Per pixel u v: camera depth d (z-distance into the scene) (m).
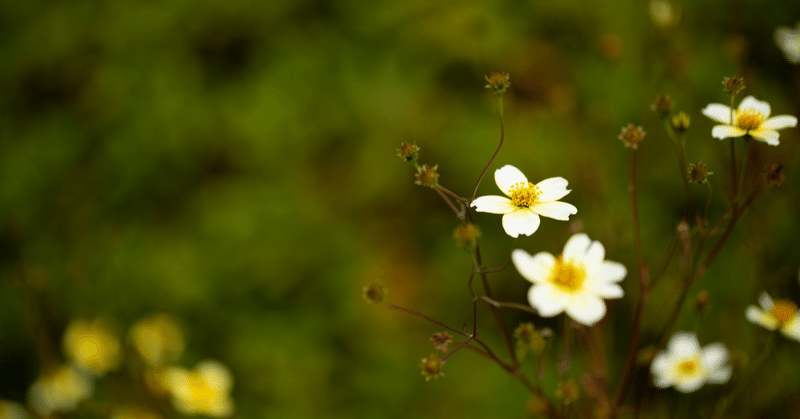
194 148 1.54
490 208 1.04
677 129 1.07
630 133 1.07
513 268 1.42
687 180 1.07
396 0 1.59
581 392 1.13
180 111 1.53
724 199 1.19
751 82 1.22
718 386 1.16
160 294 1.44
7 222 1.49
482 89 1.52
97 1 1.64
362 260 1.49
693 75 1.30
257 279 1.46
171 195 1.55
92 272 1.46
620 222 1.17
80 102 1.60
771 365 1.15
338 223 1.52
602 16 1.51
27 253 1.46
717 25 1.39
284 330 1.42
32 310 1.26
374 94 1.52
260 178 1.53
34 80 1.63
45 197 1.54
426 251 1.50
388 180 1.52
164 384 1.23
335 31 1.58
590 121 1.28
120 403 1.23
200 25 1.60
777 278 1.15
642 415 1.13
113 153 1.55
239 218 1.49
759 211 1.17
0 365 1.41
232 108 1.52
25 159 1.56
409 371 1.37
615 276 1.02
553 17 1.54
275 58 1.56
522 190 1.04
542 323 1.38
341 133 1.53
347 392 1.36
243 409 1.34
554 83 1.44
